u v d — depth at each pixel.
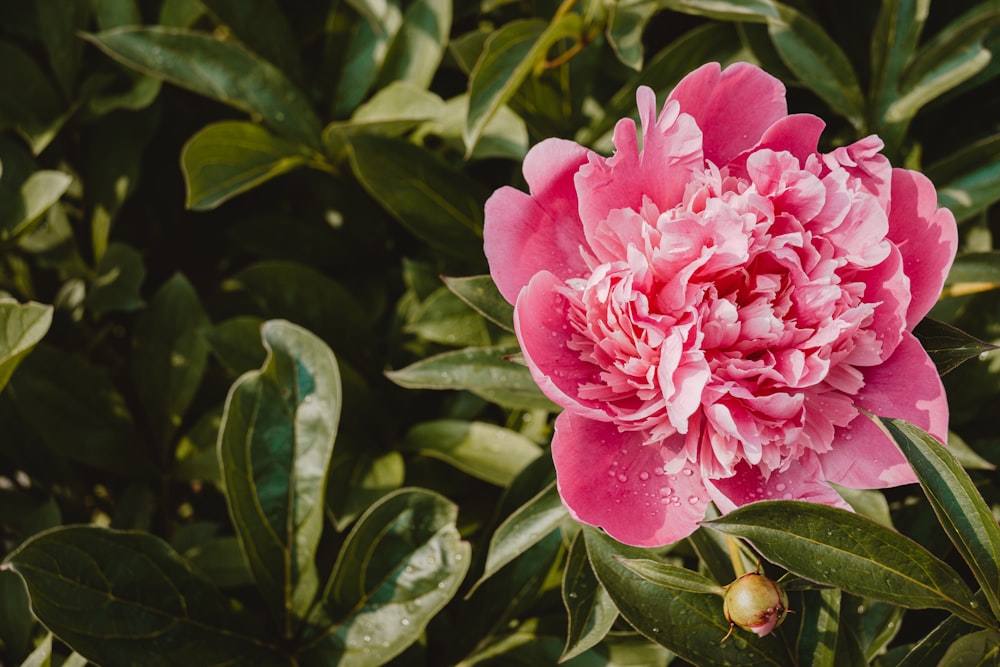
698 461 0.58
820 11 0.72
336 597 0.64
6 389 0.74
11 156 0.75
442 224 0.70
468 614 0.66
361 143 0.69
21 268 0.76
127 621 0.63
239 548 0.69
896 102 0.67
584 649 0.58
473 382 0.63
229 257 0.79
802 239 0.57
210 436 0.73
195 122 0.78
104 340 0.78
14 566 0.61
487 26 0.75
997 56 0.68
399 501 0.63
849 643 0.60
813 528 0.56
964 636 0.57
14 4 0.77
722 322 0.57
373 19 0.69
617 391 0.58
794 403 0.56
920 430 0.56
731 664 0.59
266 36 0.73
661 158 0.58
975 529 0.57
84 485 0.77
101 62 0.76
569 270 0.59
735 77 0.59
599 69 0.72
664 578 0.58
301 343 0.65
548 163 0.58
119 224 0.79
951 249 0.58
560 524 0.63
